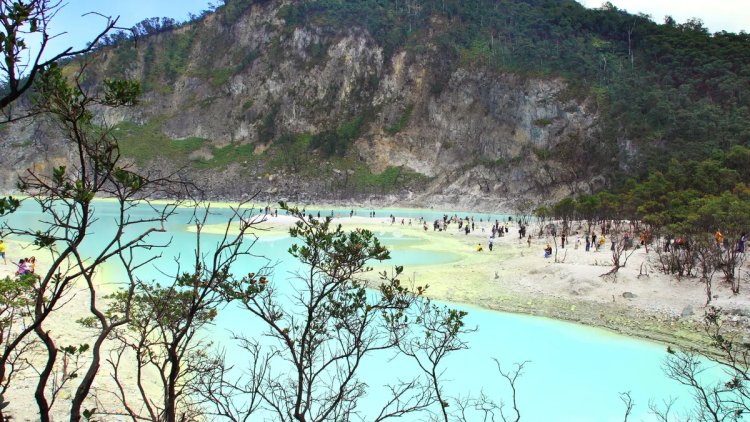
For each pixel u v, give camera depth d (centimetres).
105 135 630
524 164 11312
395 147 13600
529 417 1692
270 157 14112
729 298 2734
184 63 16762
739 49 11050
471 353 2248
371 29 15138
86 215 607
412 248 5319
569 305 2981
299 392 797
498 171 11669
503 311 2894
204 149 14612
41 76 562
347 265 838
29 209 7950
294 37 15675
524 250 5025
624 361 2180
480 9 14775
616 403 1805
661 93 10381
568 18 13738
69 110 592
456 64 13625
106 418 1396
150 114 15525
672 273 3216
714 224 4150
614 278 3219
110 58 16025
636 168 9362
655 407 1745
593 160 10462
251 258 4234
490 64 13025
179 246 4778
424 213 10969
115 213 7988
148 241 5025
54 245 804
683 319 2630
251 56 15825
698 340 2362
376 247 835
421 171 13088
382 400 1767
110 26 571
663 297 2923
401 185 12825
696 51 11306
